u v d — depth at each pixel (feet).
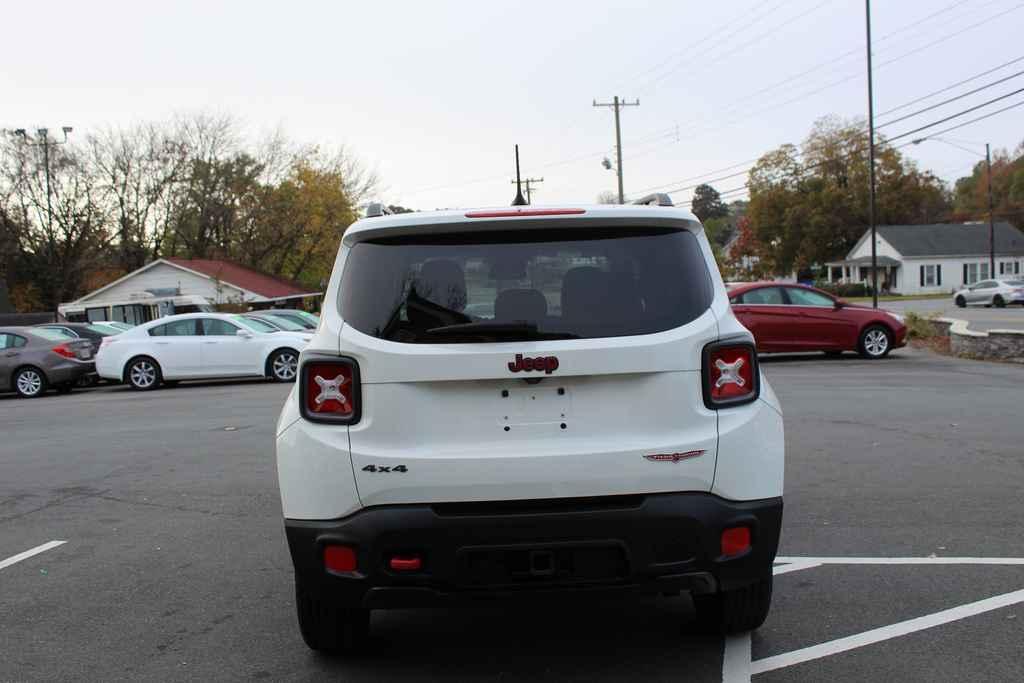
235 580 17.87
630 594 11.46
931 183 256.32
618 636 14.34
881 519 20.47
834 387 44.29
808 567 17.38
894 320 60.64
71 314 153.89
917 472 25.00
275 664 13.61
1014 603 15.03
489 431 11.48
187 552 19.95
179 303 149.38
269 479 27.43
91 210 169.48
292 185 187.62
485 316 11.60
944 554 17.85
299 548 11.70
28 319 133.59
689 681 12.41
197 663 13.73
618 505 11.37
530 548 11.18
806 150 255.70
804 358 62.90
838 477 24.68
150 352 62.95
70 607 16.55
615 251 11.99
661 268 11.94
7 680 13.24
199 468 29.68
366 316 11.72
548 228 11.97
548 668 13.10
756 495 11.68
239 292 152.97
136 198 177.99
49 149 164.35
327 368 11.68
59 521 23.32
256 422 40.50
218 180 184.34
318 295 169.89
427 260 11.93
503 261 11.87
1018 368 51.78
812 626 14.39
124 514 23.80
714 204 441.27
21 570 19.06
